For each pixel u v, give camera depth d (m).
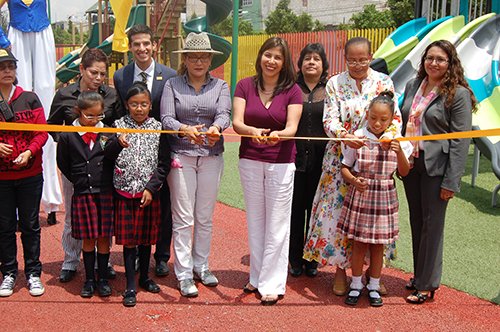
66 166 4.12
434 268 4.06
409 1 23.06
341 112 4.23
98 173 4.04
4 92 4.11
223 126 4.14
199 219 4.38
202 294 4.25
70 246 4.52
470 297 4.26
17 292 4.23
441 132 4.03
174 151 4.18
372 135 3.99
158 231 4.23
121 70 4.54
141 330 3.61
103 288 4.18
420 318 3.87
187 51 4.00
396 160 3.95
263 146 4.07
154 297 4.17
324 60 4.64
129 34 4.46
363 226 3.97
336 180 4.27
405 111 4.25
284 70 4.08
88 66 4.31
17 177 4.11
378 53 9.66
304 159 4.62
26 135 4.16
